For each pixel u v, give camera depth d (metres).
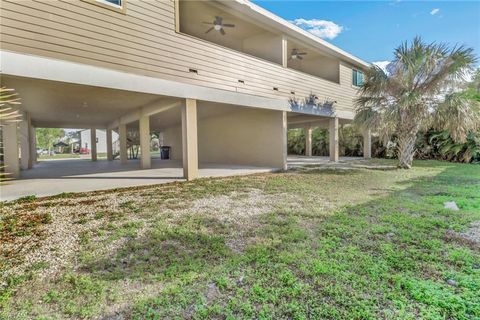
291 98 9.88
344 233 3.27
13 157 7.58
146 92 5.86
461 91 8.59
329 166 11.12
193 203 4.79
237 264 2.51
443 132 12.28
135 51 5.67
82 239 3.12
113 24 5.34
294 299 1.98
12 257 2.69
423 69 8.54
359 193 5.60
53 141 33.12
